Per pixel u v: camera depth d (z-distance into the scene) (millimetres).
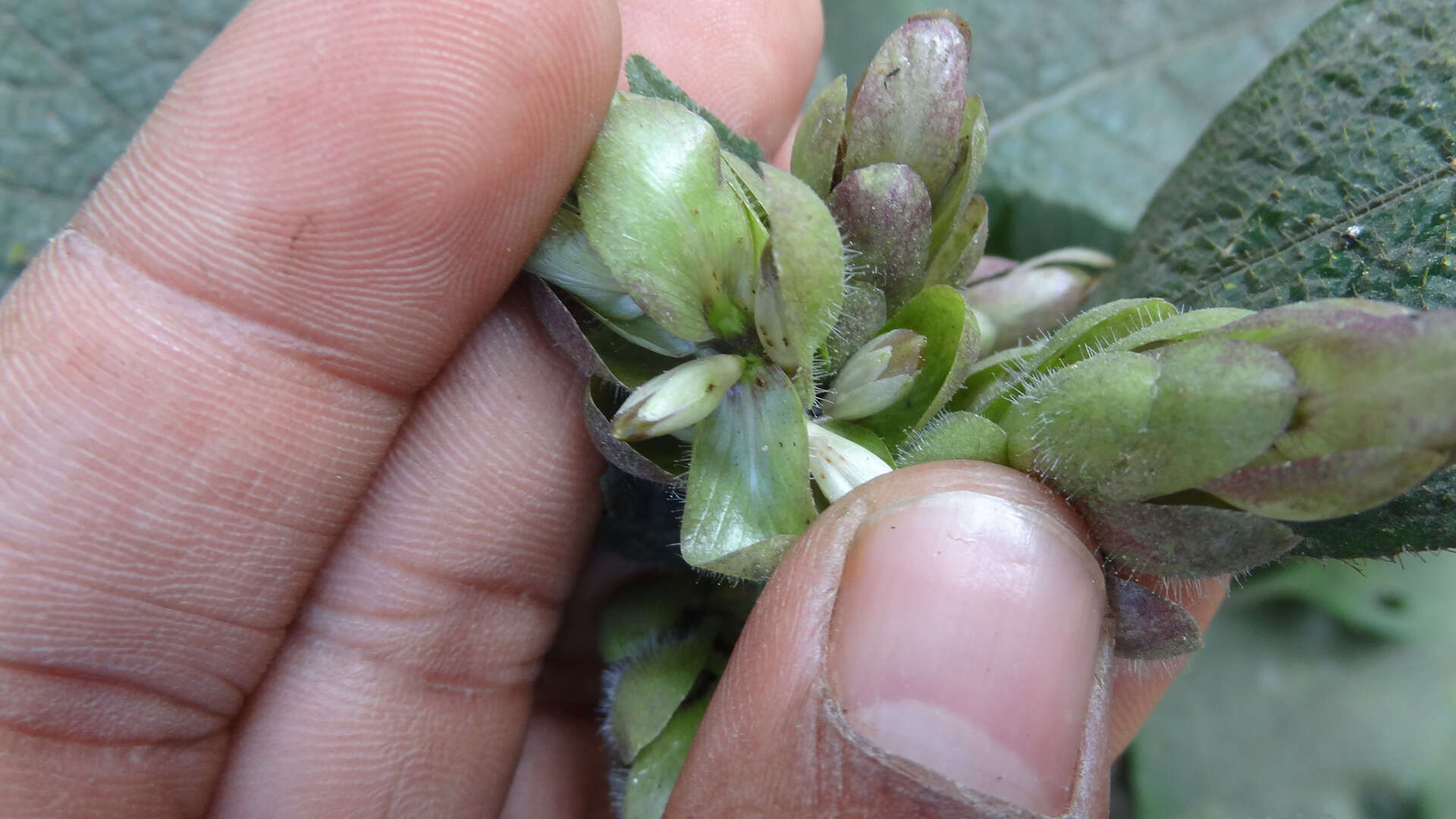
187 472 85
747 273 79
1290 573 145
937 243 85
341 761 98
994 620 76
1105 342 79
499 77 79
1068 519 77
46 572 83
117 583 85
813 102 82
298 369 86
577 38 79
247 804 97
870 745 75
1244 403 68
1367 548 85
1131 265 104
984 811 74
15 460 83
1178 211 103
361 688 98
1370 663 141
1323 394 67
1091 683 78
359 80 80
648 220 77
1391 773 135
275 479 88
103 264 84
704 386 78
